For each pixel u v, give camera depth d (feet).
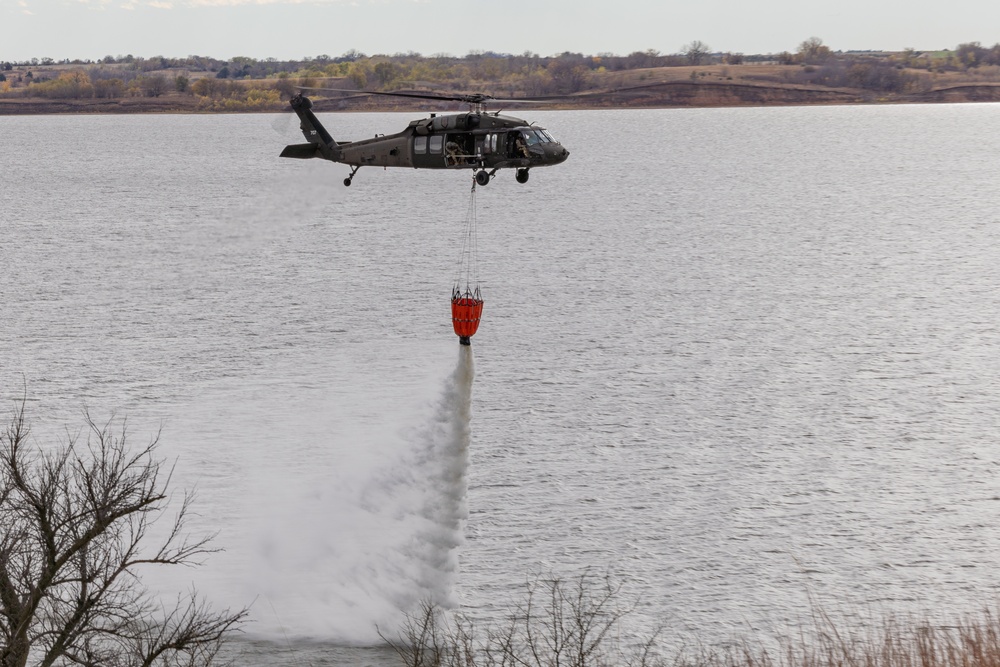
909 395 263.29
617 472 213.46
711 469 214.48
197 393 264.31
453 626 155.84
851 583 168.14
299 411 250.98
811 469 214.69
